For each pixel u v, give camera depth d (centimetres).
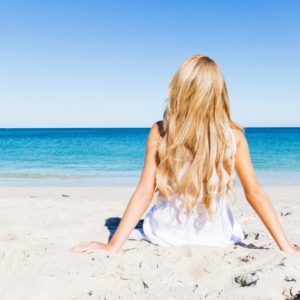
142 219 452
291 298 206
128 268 254
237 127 293
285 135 7131
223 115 278
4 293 223
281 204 696
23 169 1689
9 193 920
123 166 1811
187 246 296
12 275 249
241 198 810
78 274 244
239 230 327
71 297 218
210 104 272
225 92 279
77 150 3180
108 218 481
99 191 958
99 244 297
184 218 299
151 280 236
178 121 277
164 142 283
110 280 238
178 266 260
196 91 269
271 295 203
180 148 277
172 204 299
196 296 208
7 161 2131
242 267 258
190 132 273
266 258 270
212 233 305
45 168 1736
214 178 279
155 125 300
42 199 711
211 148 273
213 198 284
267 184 1169
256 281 221
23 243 322
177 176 283
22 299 216
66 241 340
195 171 276
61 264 260
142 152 2869
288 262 255
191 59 275
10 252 290
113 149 3294
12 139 6050
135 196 297
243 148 292
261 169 1647
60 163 1994
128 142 4759
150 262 263
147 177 297
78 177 1370
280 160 2092
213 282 237
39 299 216
